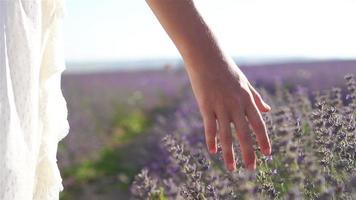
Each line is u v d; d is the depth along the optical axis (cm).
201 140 212
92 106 639
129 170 380
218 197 129
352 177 114
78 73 1015
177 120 347
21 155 101
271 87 386
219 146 135
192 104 367
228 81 99
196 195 129
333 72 471
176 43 102
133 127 559
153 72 923
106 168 395
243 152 95
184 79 732
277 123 156
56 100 119
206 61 100
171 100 639
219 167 168
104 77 918
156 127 399
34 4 106
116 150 421
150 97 664
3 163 99
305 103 184
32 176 104
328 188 113
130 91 718
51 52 115
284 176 137
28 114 103
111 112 603
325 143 128
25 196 101
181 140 200
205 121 99
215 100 98
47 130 115
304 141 149
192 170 134
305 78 446
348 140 129
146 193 147
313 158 137
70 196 356
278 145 142
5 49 101
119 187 359
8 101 100
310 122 156
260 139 96
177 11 101
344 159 122
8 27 102
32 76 104
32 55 104
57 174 117
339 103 156
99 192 355
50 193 116
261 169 130
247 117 97
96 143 441
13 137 100
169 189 151
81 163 406
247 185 128
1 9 102
